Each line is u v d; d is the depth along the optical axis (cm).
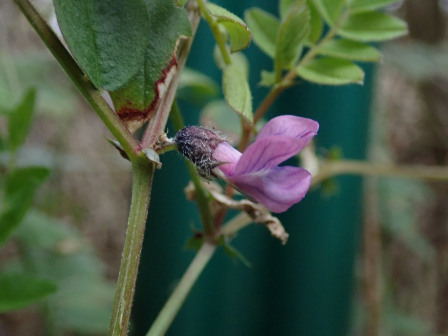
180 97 18
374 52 14
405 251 34
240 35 12
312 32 14
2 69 18
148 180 12
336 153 18
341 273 19
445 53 31
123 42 12
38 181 15
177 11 12
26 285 14
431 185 35
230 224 14
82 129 36
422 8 33
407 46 31
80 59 11
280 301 18
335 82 14
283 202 12
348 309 19
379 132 29
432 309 35
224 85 12
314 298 18
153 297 18
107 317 23
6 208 15
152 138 12
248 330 18
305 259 18
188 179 18
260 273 18
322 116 18
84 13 11
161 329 13
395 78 35
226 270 18
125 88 12
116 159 37
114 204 37
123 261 11
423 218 35
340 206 19
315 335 19
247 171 12
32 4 11
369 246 23
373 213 23
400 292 34
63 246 24
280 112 18
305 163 18
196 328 18
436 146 35
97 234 36
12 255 31
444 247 35
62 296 23
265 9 17
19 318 30
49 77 31
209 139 12
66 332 25
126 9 12
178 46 12
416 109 35
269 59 18
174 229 18
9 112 15
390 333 27
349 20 14
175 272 18
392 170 19
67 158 34
